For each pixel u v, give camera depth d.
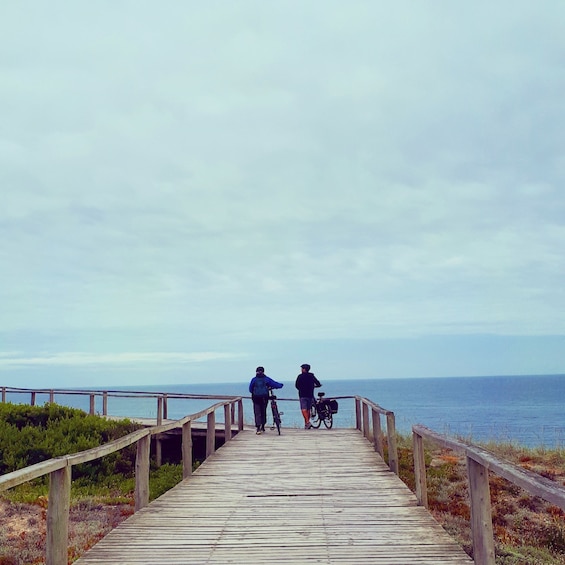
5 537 8.55
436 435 6.11
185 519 6.89
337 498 7.97
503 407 122.56
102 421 16.84
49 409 17.09
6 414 16.58
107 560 5.35
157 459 15.92
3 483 3.81
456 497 11.97
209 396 17.39
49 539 4.79
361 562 5.23
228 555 5.49
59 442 14.64
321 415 18.14
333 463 11.00
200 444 17.11
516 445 18.31
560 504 3.07
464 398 172.12
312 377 17.81
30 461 13.82
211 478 9.61
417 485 7.61
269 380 16.42
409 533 6.19
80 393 20.31
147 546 5.79
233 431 17.05
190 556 5.46
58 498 4.84
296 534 6.21
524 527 10.41
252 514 7.12
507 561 8.21
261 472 10.12
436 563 5.18
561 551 9.31
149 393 18.02
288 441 14.55
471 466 4.69
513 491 12.35
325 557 5.39
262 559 5.36
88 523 9.30
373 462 11.05
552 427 64.38
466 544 8.64
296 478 9.52
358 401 17.34
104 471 14.18
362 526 6.50
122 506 10.85
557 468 14.55
